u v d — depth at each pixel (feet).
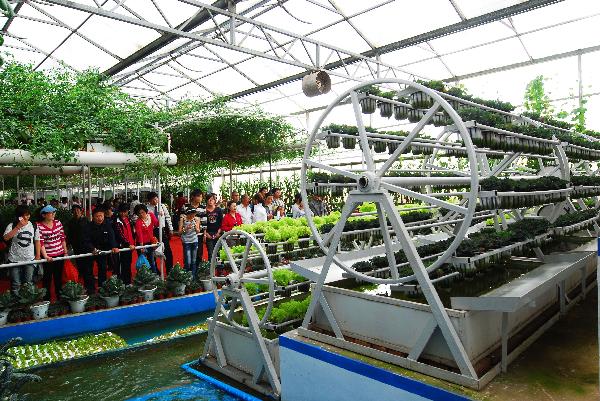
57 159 19.40
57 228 20.59
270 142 37.78
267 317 12.35
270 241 18.15
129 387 13.48
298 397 10.64
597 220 17.03
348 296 10.37
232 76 43.65
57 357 15.72
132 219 26.43
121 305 19.75
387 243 9.96
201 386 13.34
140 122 23.45
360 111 10.20
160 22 31.22
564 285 11.81
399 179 10.09
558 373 8.56
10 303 17.38
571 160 19.92
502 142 10.71
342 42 34.01
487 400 7.53
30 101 20.51
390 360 9.05
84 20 31.45
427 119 8.96
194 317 20.95
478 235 12.74
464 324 8.35
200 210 26.00
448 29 29.86
